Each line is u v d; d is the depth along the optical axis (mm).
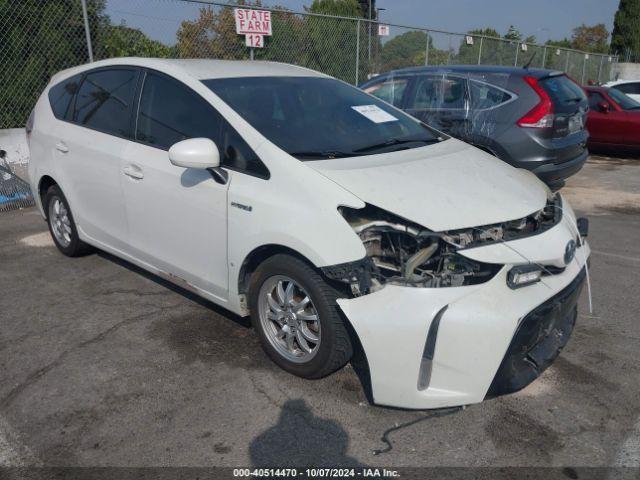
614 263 5066
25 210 6582
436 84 6977
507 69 6715
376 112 3947
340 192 2799
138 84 3914
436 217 2727
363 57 11328
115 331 3660
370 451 2580
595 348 3523
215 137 3320
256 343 3518
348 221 2805
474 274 2664
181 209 3461
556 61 19109
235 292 3279
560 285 2809
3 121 7180
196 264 3496
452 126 6723
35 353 3391
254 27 8742
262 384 3082
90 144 4156
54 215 4922
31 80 7320
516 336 2590
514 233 2932
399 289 2598
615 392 3055
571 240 2977
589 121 11047
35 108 4965
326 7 16906
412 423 2771
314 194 2832
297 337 3061
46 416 2812
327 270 2686
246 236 3062
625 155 11539
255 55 9516
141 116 3832
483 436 2684
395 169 3104
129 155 3801
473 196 2965
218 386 3062
